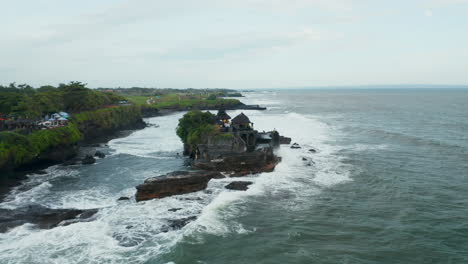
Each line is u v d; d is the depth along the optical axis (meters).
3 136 56.00
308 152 69.12
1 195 44.91
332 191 44.97
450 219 35.34
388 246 30.17
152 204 40.66
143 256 28.92
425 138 81.94
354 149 71.88
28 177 54.31
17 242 31.03
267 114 160.62
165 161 64.81
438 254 28.67
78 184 50.16
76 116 89.62
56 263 27.78
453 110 166.25
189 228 33.97
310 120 129.50
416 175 51.25
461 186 45.72
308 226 34.41
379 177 50.66
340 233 32.81
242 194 44.00
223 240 31.62
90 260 28.23
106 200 42.97
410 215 36.59
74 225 34.47
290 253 29.28
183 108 196.62
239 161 53.25
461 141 77.81
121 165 61.91
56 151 66.69
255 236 32.38
